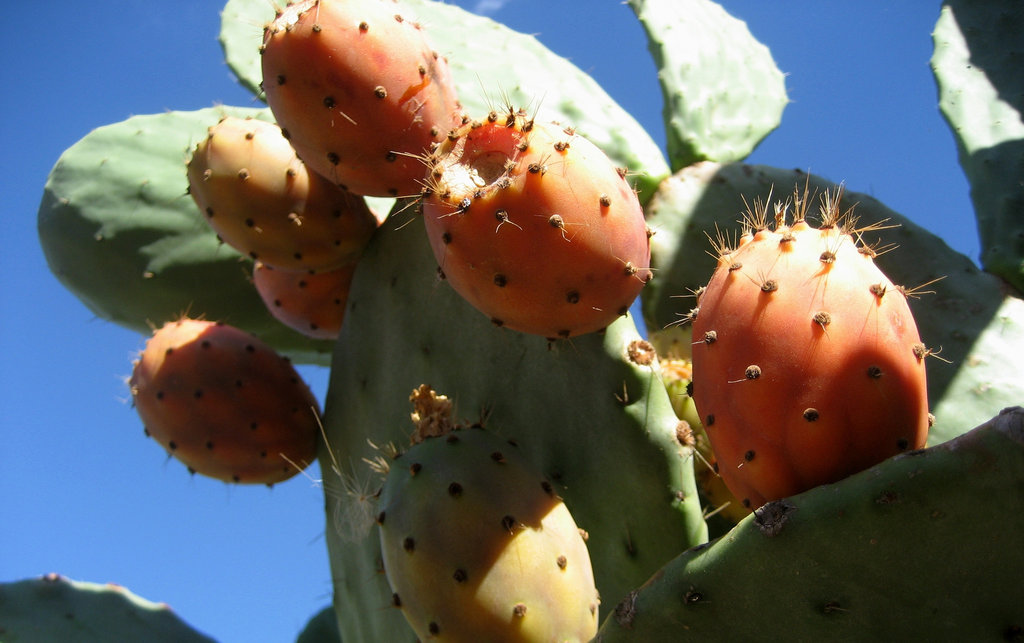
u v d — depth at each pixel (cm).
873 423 26
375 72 34
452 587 28
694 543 34
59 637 49
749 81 56
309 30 34
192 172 41
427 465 29
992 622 23
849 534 23
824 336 26
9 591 50
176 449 43
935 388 41
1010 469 22
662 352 45
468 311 39
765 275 27
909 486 23
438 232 30
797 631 24
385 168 36
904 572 23
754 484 27
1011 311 43
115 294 56
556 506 30
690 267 46
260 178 41
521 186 29
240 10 59
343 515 42
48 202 57
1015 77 51
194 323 44
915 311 43
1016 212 46
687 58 55
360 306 43
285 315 48
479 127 31
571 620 28
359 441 42
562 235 29
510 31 59
